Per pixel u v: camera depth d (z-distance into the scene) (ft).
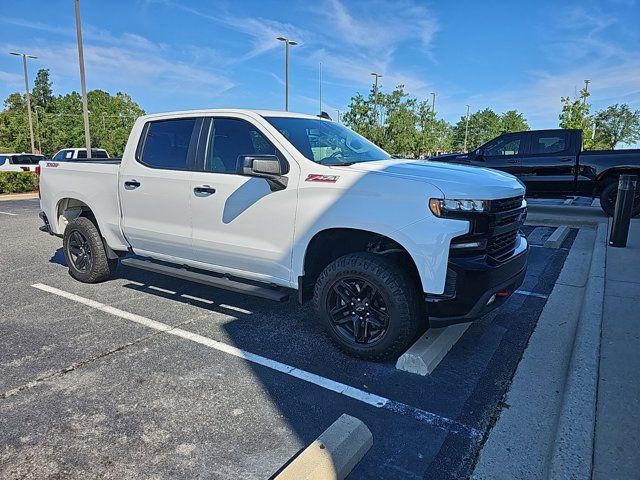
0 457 8.14
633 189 21.65
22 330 13.79
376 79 109.50
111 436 8.78
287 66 92.79
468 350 12.49
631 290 15.58
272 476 7.75
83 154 75.15
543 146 34.12
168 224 14.78
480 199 10.43
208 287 17.99
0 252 24.57
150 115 15.69
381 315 11.48
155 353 12.28
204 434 8.86
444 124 148.25
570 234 28.60
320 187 11.65
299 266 12.28
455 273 10.44
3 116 167.12
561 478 7.22
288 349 12.56
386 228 10.77
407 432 8.97
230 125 13.73
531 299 16.53
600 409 8.86
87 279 18.15
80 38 63.87
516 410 9.68
